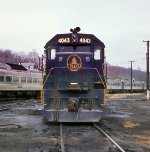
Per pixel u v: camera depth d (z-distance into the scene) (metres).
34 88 47.56
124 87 79.69
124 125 15.85
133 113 22.94
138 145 10.62
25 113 21.75
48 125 15.27
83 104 15.58
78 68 15.70
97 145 10.45
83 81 15.65
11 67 42.66
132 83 84.50
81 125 15.26
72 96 15.58
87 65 15.81
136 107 29.12
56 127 14.61
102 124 16.11
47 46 16.38
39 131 13.41
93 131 13.49
